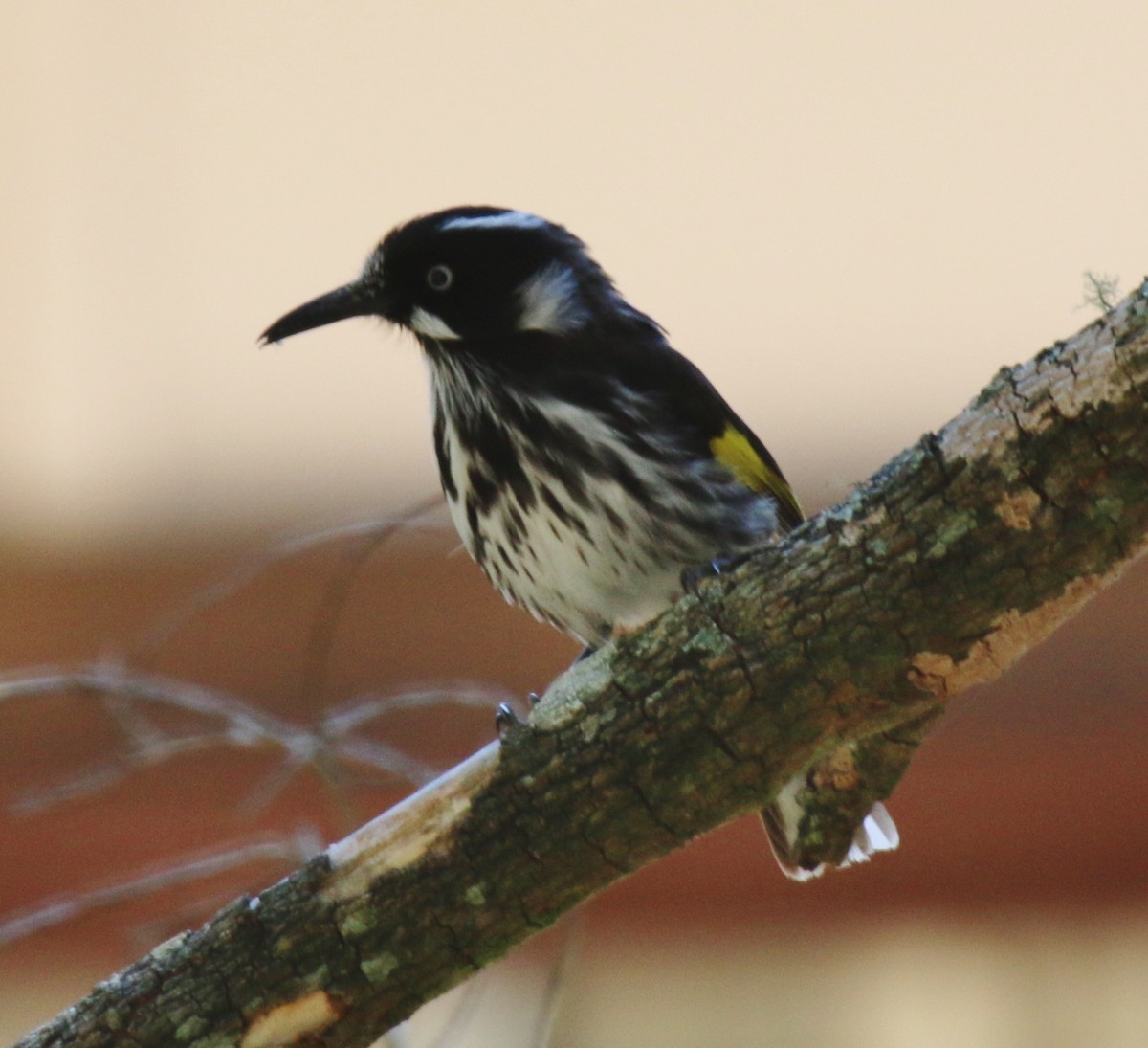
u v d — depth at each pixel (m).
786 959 12.94
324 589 13.51
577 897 7.62
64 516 13.98
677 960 12.90
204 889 12.81
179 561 13.86
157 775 12.97
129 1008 7.56
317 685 9.99
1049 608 6.99
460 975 7.67
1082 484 6.73
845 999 12.90
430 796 7.56
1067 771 12.98
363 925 7.53
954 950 12.94
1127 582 13.12
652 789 7.41
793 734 7.34
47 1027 7.61
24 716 13.16
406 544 13.58
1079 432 6.68
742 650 7.25
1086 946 12.87
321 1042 7.65
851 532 7.12
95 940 12.90
